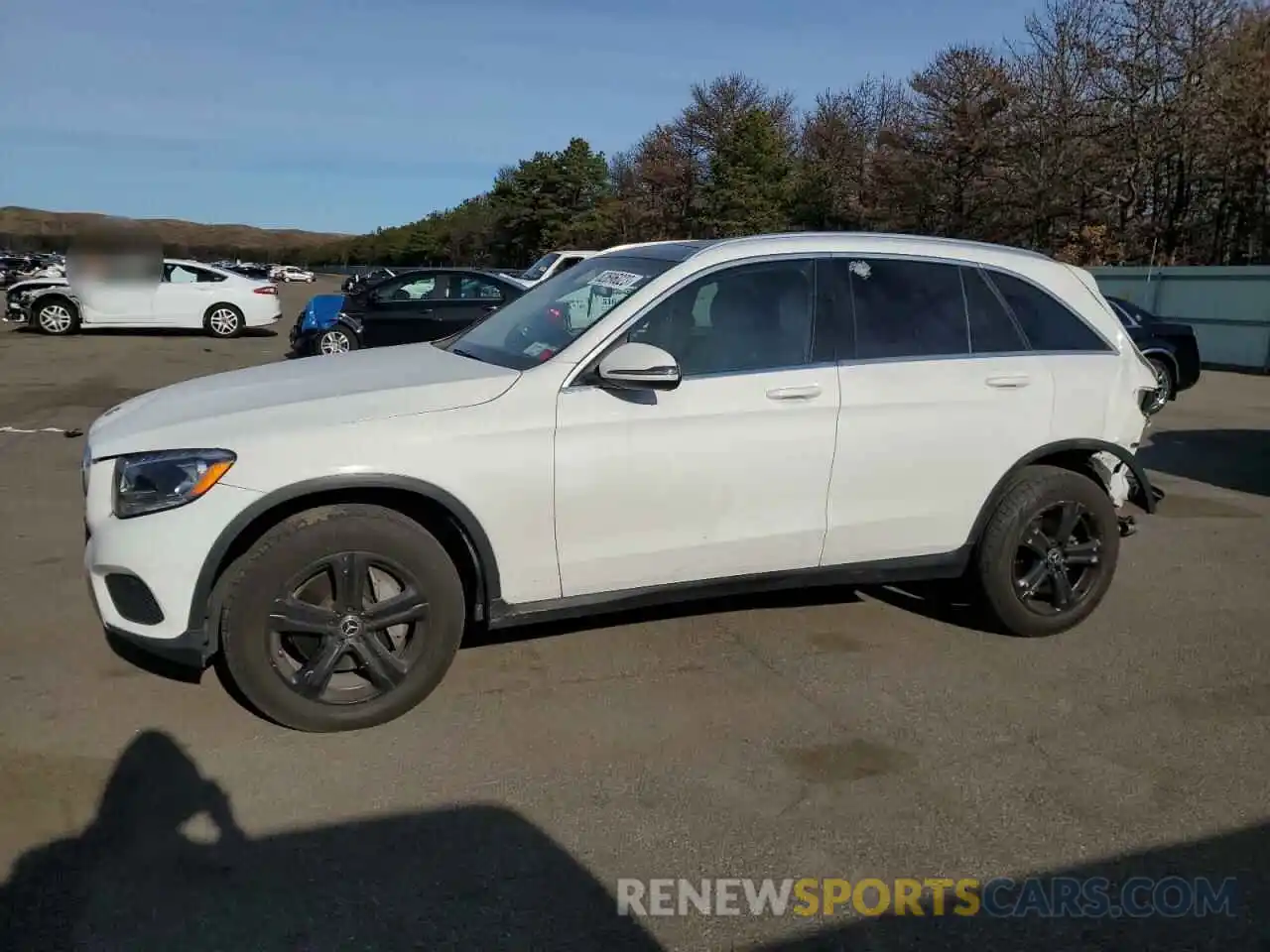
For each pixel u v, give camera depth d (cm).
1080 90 3428
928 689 423
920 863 303
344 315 1487
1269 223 3098
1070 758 368
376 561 360
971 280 464
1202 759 370
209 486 340
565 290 461
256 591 347
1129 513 746
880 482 433
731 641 469
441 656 377
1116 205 3491
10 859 290
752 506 411
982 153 3588
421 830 311
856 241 445
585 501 384
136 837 303
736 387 403
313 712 363
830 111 5094
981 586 470
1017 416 458
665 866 298
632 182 6147
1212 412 1329
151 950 256
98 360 1565
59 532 609
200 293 2014
